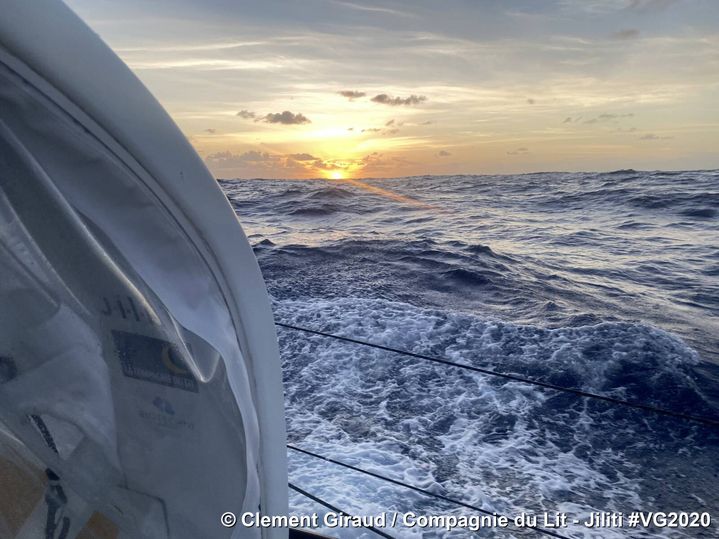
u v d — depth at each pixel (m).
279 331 7.31
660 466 4.69
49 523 0.98
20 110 0.89
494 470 4.60
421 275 10.70
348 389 5.94
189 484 1.17
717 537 3.84
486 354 6.63
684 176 35.72
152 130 1.03
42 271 0.94
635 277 11.38
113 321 1.02
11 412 0.93
